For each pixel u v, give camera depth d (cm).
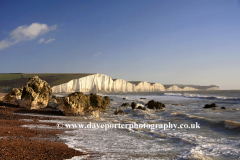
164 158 561
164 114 1814
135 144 751
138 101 3997
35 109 1933
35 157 520
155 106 2448
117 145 734
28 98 1953
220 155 577
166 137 878
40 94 2033
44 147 632
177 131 1016
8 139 697
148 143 771
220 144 710
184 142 773
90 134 955
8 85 12006
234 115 1597
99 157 566
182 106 2738
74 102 1720
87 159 544
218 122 1128
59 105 1981
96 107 1902
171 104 3045
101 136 910
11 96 2280
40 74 16550
